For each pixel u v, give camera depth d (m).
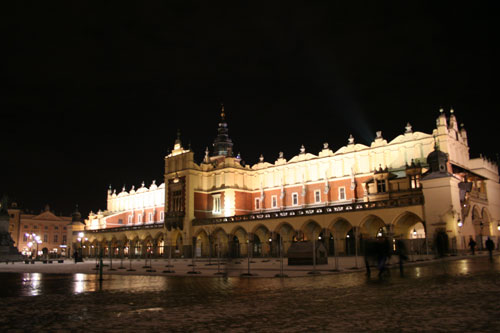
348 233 58.16
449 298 12.51
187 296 15.95
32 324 10.67
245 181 76.25
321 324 9.70
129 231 84.38
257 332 9.12
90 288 20.11
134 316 11.55
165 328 9.80
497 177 66.44
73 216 103.81
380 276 20.61
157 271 33.44
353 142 64.50
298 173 70.69
